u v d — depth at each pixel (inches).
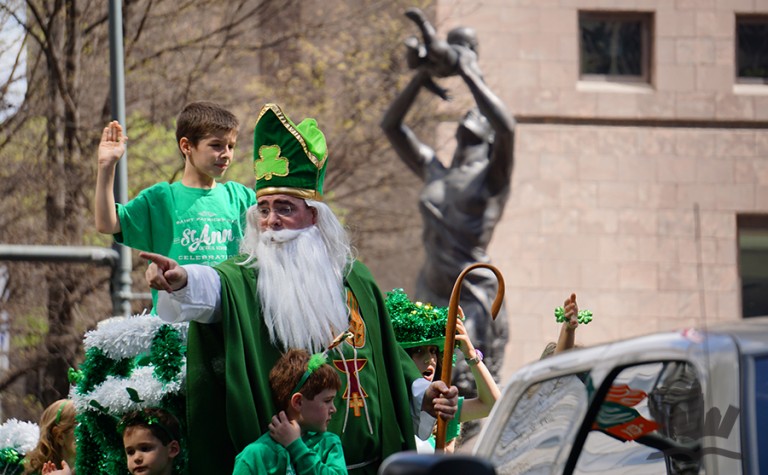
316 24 1120.8
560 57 1289.4
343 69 1132.5
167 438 261.9
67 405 316.8
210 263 313.3
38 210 938.7
